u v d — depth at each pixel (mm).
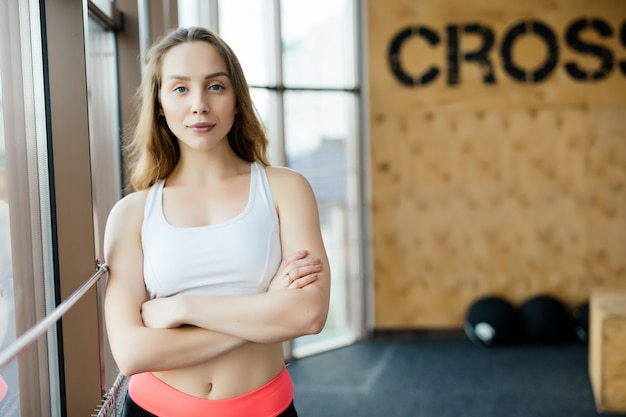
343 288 5930
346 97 5863
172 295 1571
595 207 5828
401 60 5758
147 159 1653
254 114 1678
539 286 5895
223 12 5031
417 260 5898
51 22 2076
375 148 5812
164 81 1553
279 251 1603
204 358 1493
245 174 1655
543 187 5824
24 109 2023
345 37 5852
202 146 1541
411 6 5727
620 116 5758
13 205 1926
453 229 5871
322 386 4859
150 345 1481
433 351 5586
